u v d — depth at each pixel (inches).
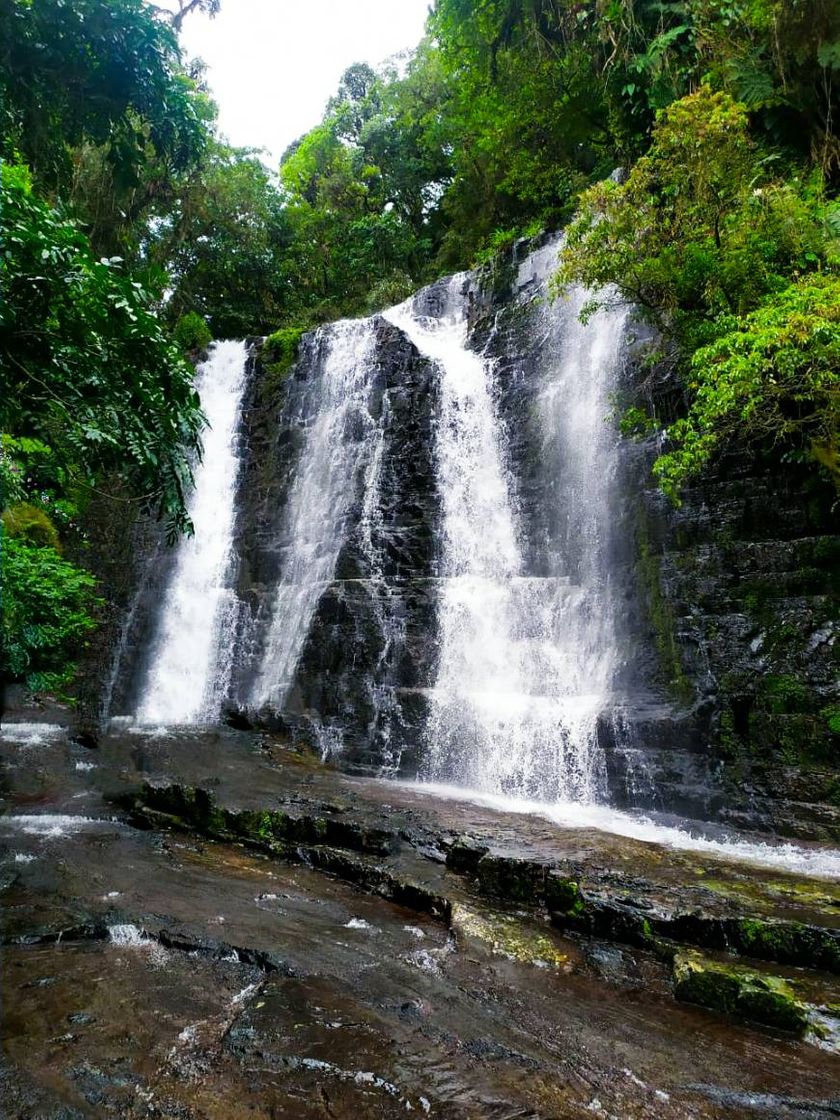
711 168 347.9
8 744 449.4
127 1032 158.1
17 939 204.1
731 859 263.6
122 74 205.8
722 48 477.7
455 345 716.0
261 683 581.0
